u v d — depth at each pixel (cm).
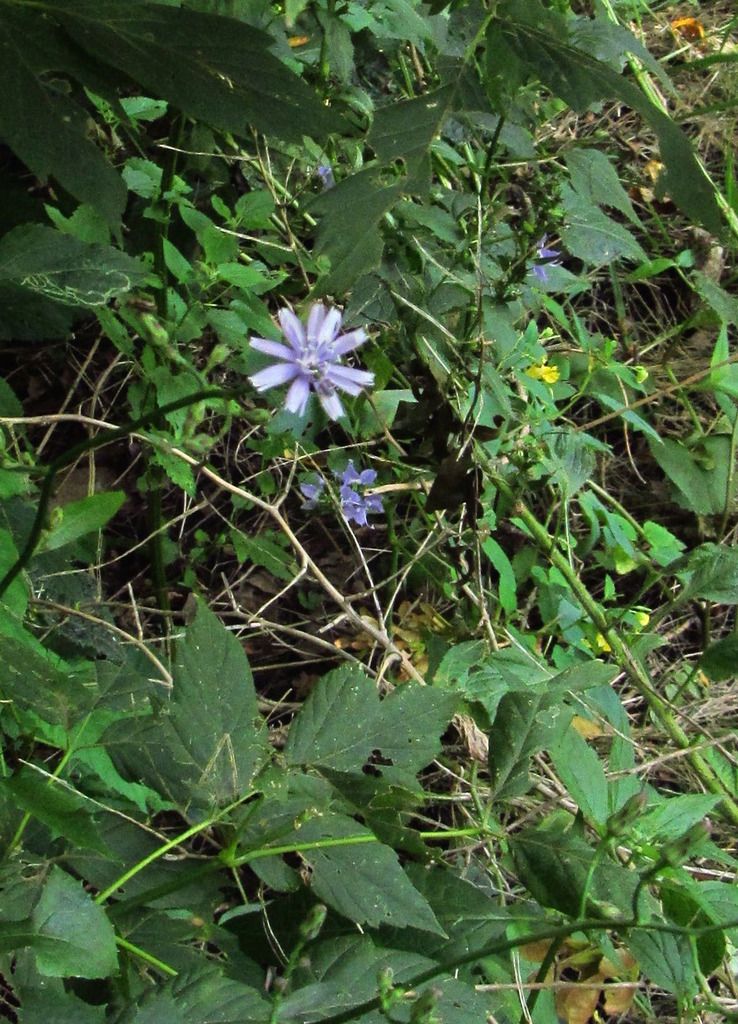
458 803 58
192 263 61
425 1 50
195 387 52
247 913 46
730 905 48
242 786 44
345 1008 41
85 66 41
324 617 64
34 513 49
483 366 57
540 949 50
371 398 61
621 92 43
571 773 47
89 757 46
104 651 55
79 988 42
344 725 45
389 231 58
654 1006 56
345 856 43
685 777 63
